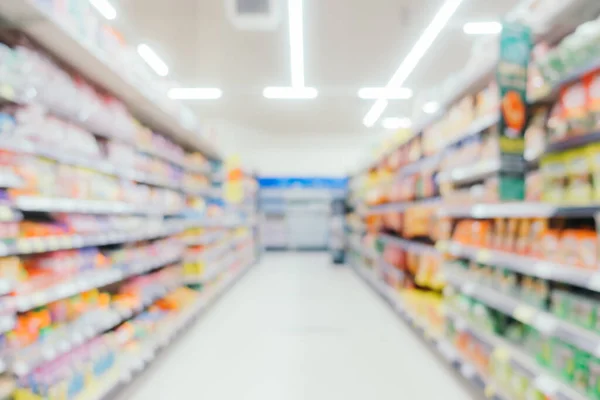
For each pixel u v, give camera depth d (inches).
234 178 284.5
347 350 138.3
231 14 190.5
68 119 96.0
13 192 71.9
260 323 171.9
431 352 136.4
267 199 484.7
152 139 146.6
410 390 106.7
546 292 81.2
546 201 81.4
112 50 103.6
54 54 91.0
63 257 87.1
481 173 103.2
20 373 70.6
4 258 70.4
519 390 82.0
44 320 80.8
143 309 137.5
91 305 99.4
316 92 340.2
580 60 71.2
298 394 104.7
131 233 118.6
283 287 253.6
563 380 72.5
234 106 407.8
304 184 485.7
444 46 271.7
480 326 103.0
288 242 490.6
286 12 217.6
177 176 171.2
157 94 133.3
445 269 125.3
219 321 175.0
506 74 91.3
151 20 236.8
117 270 108.3
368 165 272.5
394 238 205.2
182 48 273.0
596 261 66.6
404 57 275.3
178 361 128.1
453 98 126.3
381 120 446.0
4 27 77.7
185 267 178.1
